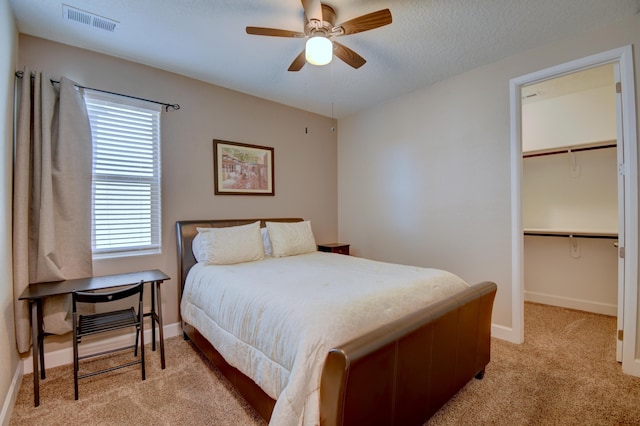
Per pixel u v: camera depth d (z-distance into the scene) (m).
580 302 3.44
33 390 1.90
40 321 2.04
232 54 2.51
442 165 3.09
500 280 2.68
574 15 2.03
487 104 2.74
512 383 1.97
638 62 2.02
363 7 1.95
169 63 2.65
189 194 2.94
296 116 3.86
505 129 2.63
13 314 1.91
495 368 2.16
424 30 2.19
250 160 3.40
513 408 1.72
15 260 1.94
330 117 4.25
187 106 2.93
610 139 3.21
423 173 3.27
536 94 3.47
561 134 3.56
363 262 2.64
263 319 1.54
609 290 3.27
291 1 1.88
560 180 3.60
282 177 3.71
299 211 3.90
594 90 3.34
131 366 2.23
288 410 1.14
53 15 1.98
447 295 1.91
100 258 2.45
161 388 1.95
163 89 2.78
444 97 3.06
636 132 2.02
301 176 3.92
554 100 3.60
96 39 2.27
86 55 2.40
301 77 2.96
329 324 1.32
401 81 3.08
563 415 1.65
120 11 1.95
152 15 2.00
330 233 4.26
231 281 2.05
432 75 2.94
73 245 2.22
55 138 2.17
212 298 2.10
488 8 1.95
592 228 3.39
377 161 3.79
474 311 1.84
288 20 2.08
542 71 2.41
